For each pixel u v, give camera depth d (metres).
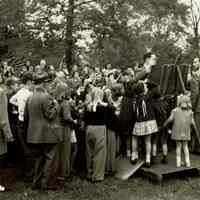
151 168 6.89
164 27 24.33
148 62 8.20
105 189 6.21
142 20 20.19
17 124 6.37
